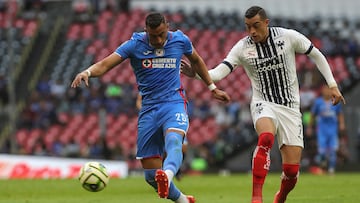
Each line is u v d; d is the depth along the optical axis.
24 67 124.00
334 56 127.88
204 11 146.00
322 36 136.12
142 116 30.53
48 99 113.56
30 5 140.75
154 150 30.62
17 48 127.19
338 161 95.06
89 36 131.88
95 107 110.38
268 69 32.41
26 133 107.75
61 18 136.38
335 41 132.88
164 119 29.86
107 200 43.53
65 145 103.81
